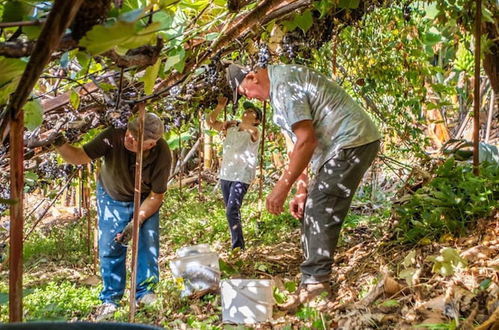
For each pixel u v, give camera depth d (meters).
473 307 3.20
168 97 4.23
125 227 4.73
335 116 4.06
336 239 4.11
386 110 7.20
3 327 1.20
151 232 4.80
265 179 10.55
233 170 6.92
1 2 1.35
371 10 4.44
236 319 3.71
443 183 4.66
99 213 4.88
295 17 3.41
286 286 4.31
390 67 6.21
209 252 4.55
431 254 4.21
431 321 3.18
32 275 6.59
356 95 7.46
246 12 2.92
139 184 3.07
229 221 6.81
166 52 2.28
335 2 3.37
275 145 9.45
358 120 4.07
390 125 7.35
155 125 4.47
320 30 4.21
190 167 14.18
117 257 4.81
